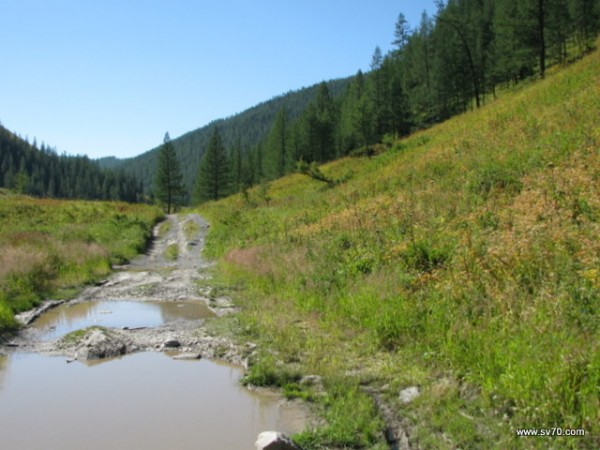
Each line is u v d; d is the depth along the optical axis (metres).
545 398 4.89
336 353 7.39
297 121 81.81
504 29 48.47
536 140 15.81
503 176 13.79
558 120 16.89
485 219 11.09
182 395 6.30
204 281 15.23
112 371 7.24
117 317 10.79
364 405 5.47
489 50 62.97
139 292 13.64
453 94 65.31
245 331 8.98
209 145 75.50
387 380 6.30
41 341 8.85
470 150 19.56
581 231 8.41
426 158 22.52
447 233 11.27
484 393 5.36
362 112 48.84
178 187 72.94
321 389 6.20
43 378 6.97
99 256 19.02
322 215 20.73
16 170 152.38
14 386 6.66
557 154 13.50
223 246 22.77
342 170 40.28
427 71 73.50
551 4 45.56
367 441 4.86
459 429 4.87
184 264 20.44
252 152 106.25
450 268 9.24
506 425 4.79
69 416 5.70
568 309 6.37
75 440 5.11
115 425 5.45
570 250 8.02
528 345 5.88
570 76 25.06
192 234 29.95
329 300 9.95
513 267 8.02
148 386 6.63
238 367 7.40
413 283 9.12
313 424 5.32
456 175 16.77
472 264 8.77
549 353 5.50
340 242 13.92
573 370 5.05
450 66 62.84
